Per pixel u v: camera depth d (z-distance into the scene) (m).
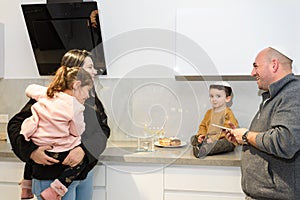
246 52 2.44
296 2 2.61
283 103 1.87
